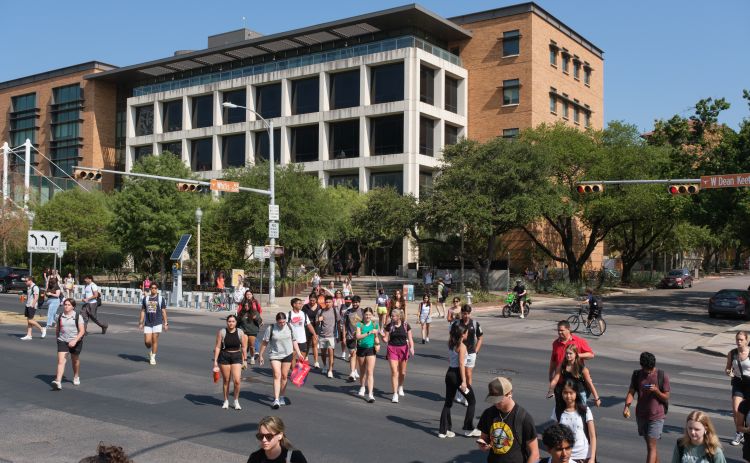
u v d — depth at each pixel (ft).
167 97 235.20
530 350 68.28
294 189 143.95
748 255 394.73
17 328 76.89
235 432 32.50
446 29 201.05
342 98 202.18
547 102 203.41
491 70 202.39
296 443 30.63
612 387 47.01
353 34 207.72
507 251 195.00
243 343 46.42
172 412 36.65
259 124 212.43
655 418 26.94
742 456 29.45
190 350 61.21
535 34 197.47
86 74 272.10
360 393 42.16
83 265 191.72
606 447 30.81
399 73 192.13
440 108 196.13
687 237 217.56
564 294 153.69
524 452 20.63
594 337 82.84
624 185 154.92
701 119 123.44
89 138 268.62
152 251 154.20
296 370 39.19
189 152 231.50
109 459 12.65
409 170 185.78
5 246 165.99
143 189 150.92
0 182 168.76
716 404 41.83
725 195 112.78
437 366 55.31
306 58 206.18
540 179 139.03
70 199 178.70
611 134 164.25
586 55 229.86
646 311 118.42
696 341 80.59
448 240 153.99
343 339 49.21
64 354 42.57
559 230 174.09
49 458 27.91
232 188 102.83
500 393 20.72
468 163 139.74
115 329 77.71
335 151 203.31
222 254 153.58
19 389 42.19
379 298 76.95
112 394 41.16
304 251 175.42
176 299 119.65
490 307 122.01
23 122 294.05
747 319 105.81
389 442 31.14
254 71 216.54
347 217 165.89
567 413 23.68
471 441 31.65
